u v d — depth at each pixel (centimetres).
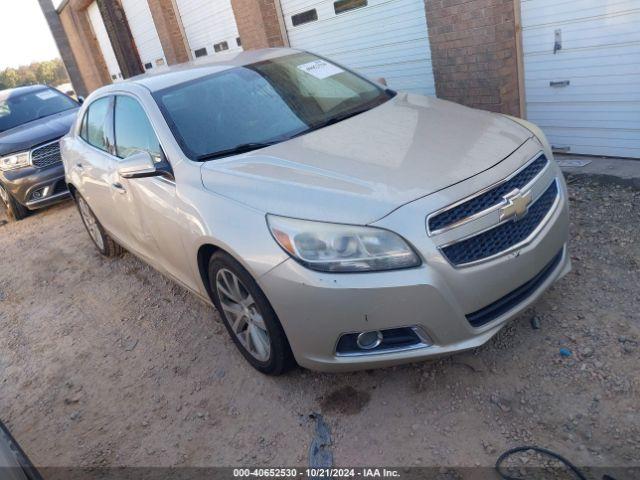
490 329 266
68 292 529
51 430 333
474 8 526
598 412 252
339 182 272
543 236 278
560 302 328
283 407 301
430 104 367
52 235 720
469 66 559
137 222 397
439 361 303
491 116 338
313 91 387
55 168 788
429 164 275
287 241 261
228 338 377
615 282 335
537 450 239
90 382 372
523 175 279
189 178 324
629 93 476
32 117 883
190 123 356
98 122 467
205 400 323
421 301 247
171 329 411
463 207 255
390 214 249
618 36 464
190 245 321
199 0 1044
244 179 298
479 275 254
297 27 820
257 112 362
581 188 467
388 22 674
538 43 520
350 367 269
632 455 229
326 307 255
